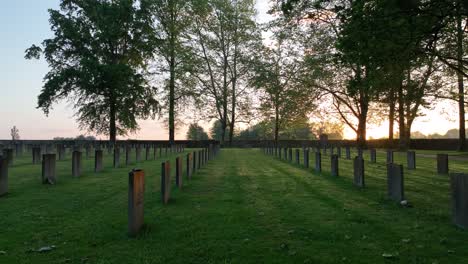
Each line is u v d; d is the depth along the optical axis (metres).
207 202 7.99
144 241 5.14
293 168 16.59
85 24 41.53
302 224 6.09
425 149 47.09
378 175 13.35
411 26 10.70
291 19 32.91
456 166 18.17
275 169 16.06
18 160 20.67
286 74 37.62
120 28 41.38
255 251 4.74
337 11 11.71
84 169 15.52
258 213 6.90
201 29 51.25
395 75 14.20
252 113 54.56
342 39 11.27
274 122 56.50
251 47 51.00
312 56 35.00
